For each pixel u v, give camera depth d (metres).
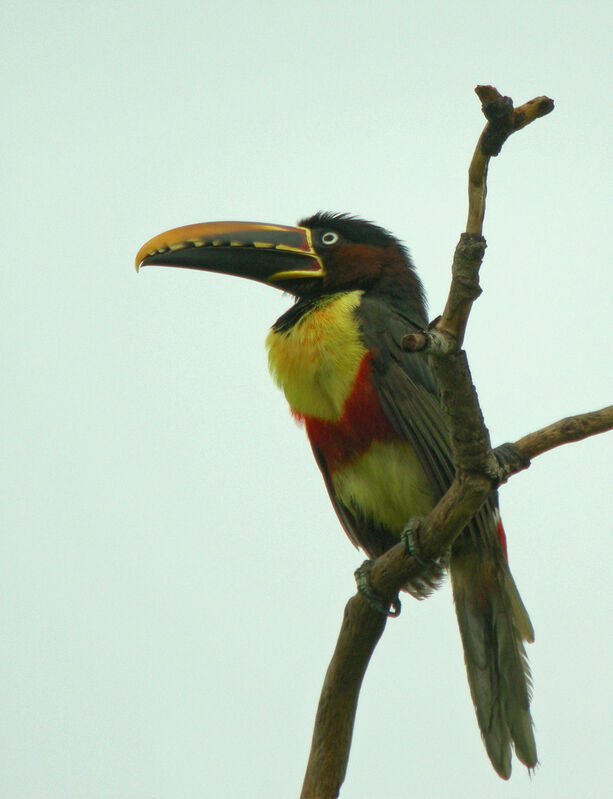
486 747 11.18
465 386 8.03
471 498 8.85
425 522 9.36
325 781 9.47
